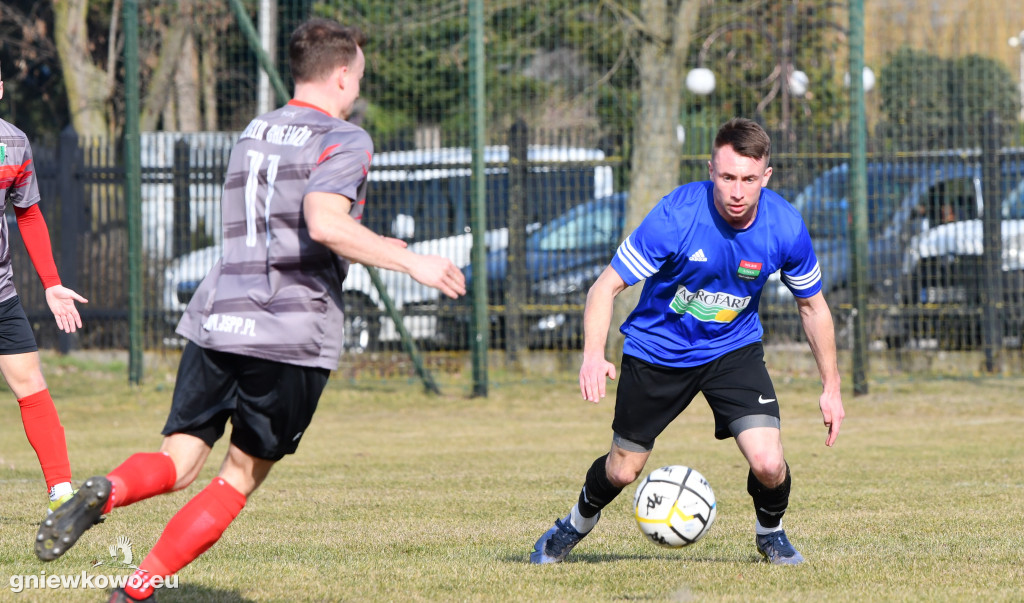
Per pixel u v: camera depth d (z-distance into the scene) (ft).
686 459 108.68
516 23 202.90
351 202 40.73
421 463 107.76
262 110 212.43
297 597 47.55
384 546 63.67
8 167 68.80
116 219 184.24
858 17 158.92
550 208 173.47
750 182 51.39
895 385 164.66
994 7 172.45
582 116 200.85
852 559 58.03
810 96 190.80
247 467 43.32
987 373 169.99
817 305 57.11
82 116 280.72
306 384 42.09
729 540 66.49
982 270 169.68
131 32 167.02
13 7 311.68
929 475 96.58
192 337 42.88
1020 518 73.51
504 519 75.31
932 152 169.58
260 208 42.32
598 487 56.54
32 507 77.92
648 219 54.60
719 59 193.26
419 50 203.51
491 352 174.09
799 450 114.73
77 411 151.53
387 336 174.91
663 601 46.78
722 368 55.98
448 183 172.55
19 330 70.28
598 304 54.24
